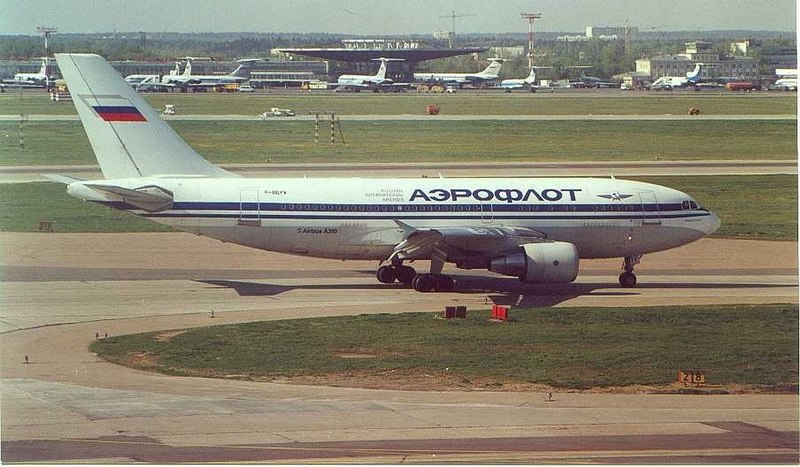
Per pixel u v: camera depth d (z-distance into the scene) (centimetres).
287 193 13038
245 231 12950
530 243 12962
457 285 13550
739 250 16688
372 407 7956
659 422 7688
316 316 11462
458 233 12619
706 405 8312
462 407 8019
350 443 6888
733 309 12062
